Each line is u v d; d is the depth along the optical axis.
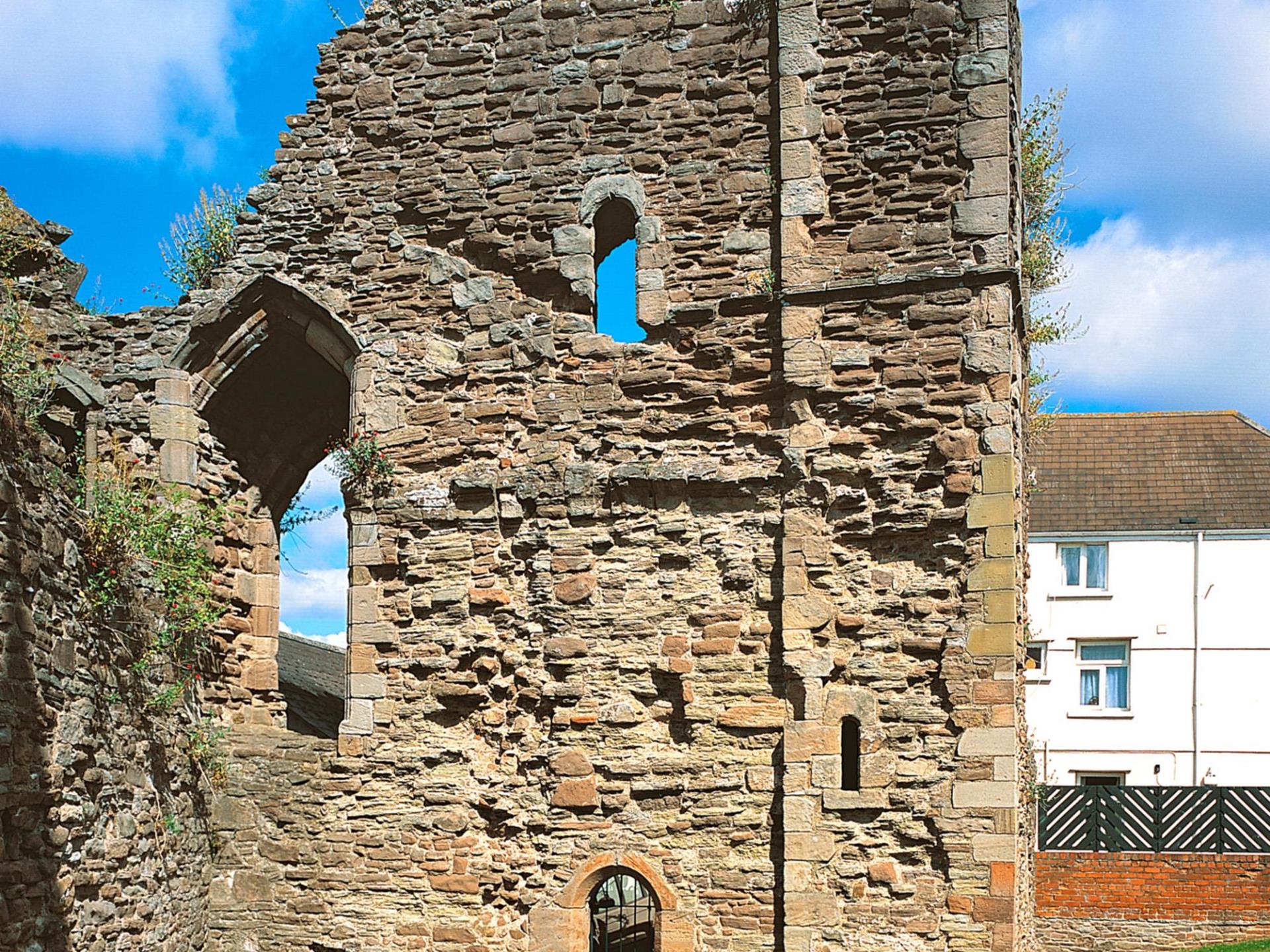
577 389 12.01
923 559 10.90
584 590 11.63
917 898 10.45
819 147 11.54
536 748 11.60
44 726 8.67
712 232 11.84
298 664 17.36
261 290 12.73
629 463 11.67
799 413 11.27
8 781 8.07
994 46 11.26
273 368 13.41
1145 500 25.09
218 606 12.84
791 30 11.70
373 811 11.81
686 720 11.23
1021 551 13.05
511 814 11.53
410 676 12.00
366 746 11.94
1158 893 15.89
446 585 12.02
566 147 12.26
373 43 12.81
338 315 12.53
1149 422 26.66
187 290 13.55
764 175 11.77
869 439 11.12
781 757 10.98
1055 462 26.25
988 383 10.94
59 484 9.27
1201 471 25.45
